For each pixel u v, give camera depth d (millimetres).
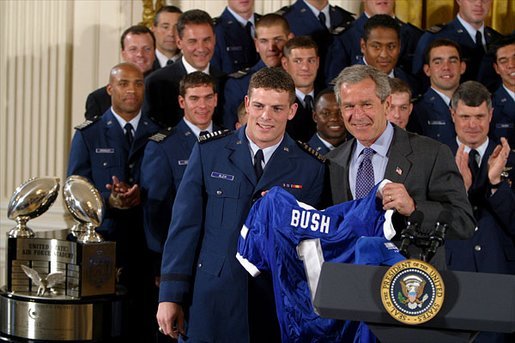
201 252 5320
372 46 7434
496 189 6270
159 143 6820
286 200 4777
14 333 6004
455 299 3541
